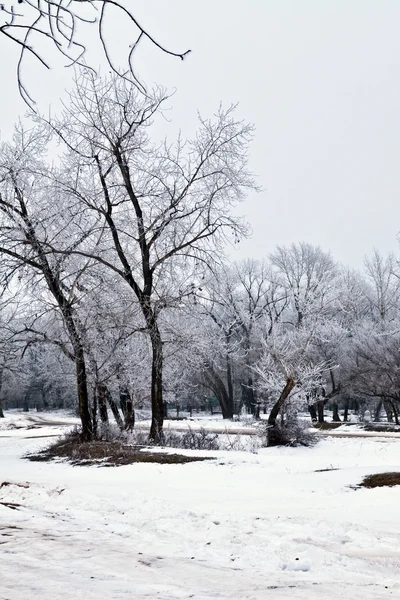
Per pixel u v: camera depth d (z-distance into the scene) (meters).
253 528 8.23
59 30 3.15
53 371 33.28
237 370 60.94
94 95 24.09
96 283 24.64
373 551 6.96
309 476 13.34
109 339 25.47
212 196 24.09
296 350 29.12
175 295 25.03
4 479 14.69
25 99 3.31
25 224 22.53
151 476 14.68
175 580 5.76
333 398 52.16
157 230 24.22
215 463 16.42
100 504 10.73
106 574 5.98
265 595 5.19
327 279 54.31
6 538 7.91
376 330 46.78
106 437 24.09
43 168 23.77
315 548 6.90
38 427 43.31
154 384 24.08
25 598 5.02
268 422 26.89
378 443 24.28
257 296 61.91
